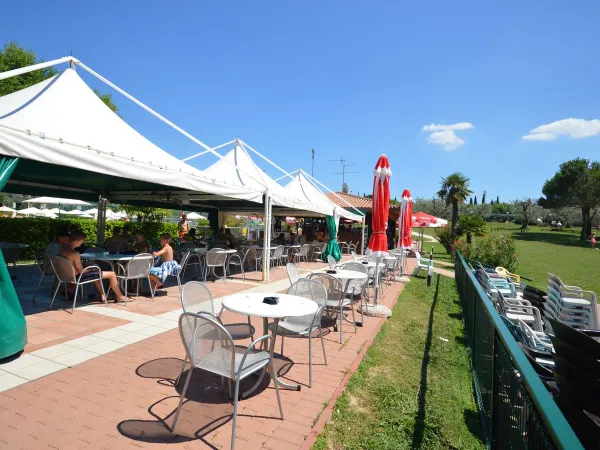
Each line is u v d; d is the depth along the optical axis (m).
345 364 4.21
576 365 2.05
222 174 10.05
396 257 10.56
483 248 13.34
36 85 5.70
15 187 10.22
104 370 3.67
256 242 15.38
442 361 4.64
